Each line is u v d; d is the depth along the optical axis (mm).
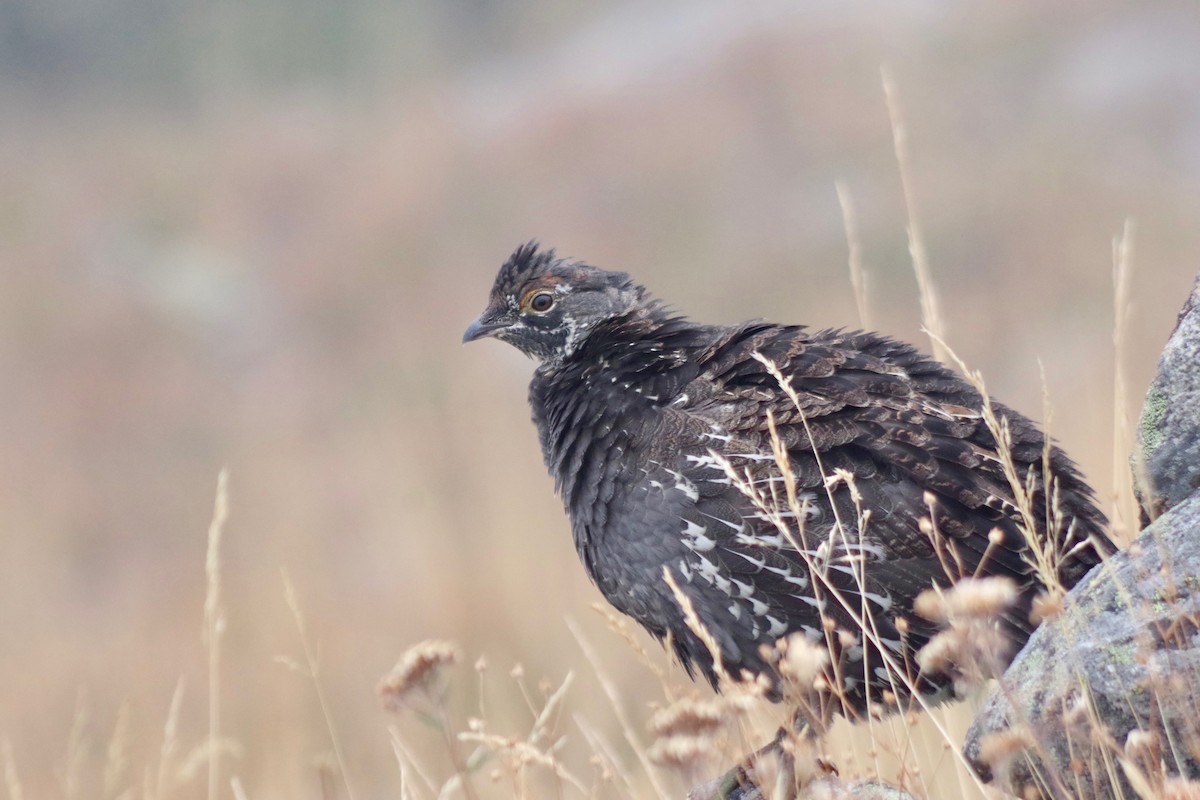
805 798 7359
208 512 26859
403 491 20594
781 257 33469
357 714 15117
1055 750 6371
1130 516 8484
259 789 14070
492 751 7383
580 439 9141
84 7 61594
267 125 51875
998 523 8133
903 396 8555
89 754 15070
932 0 43094
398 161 43688
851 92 39125
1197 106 34375
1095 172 32750
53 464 30500
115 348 37281
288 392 33406
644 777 9453
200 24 60531
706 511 8445
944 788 8594
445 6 59219
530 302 10188
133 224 44906
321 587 18641
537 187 40375
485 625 15945
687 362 9148
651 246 35938
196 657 16906
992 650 6367
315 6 60188
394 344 33750
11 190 48750
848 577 8195
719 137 39312
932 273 30234
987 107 36969
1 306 39531
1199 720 6031
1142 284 26828
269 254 42281
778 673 8461
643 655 7477
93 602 23094
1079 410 17125
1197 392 6832
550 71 49719
